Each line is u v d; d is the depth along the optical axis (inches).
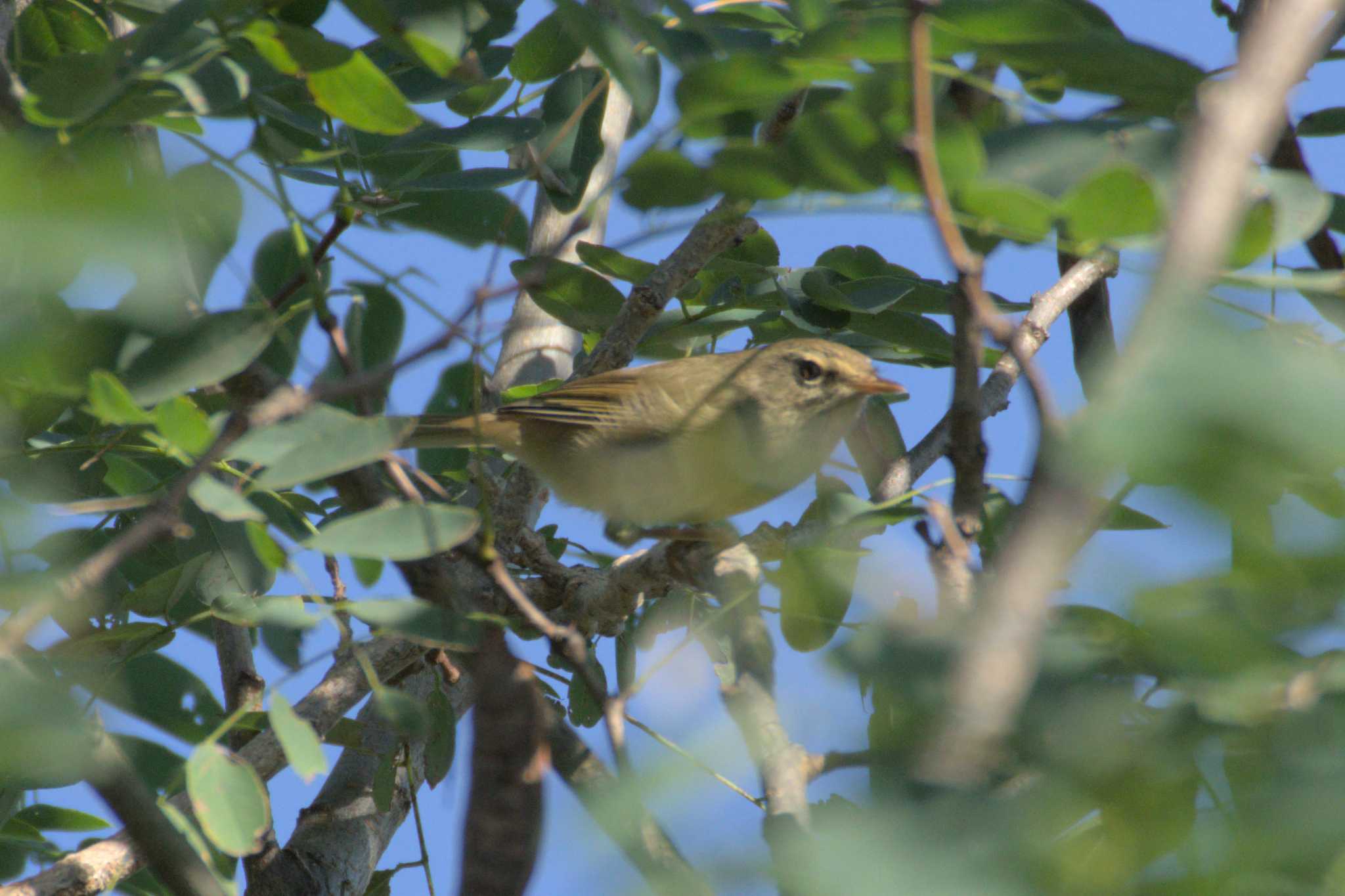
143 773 321.4
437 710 323.9
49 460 319.9
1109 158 183.6
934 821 104.6
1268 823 104.5
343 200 302.2
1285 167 277.0
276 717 209.2
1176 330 87.7
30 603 196.1
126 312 157.2
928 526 212.5
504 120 315.9
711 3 251.6
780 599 235.5
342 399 281.4
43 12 373.1
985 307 149.5
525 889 207.9
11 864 340.5
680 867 124.3
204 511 354.6
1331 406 82.4
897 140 183.6
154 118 277.1
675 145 216.2
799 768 201.2
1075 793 113.0
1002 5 173.3
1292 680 115.1
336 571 362.3
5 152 91.0
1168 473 84.9
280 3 215.8
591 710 391.9
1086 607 128.3
